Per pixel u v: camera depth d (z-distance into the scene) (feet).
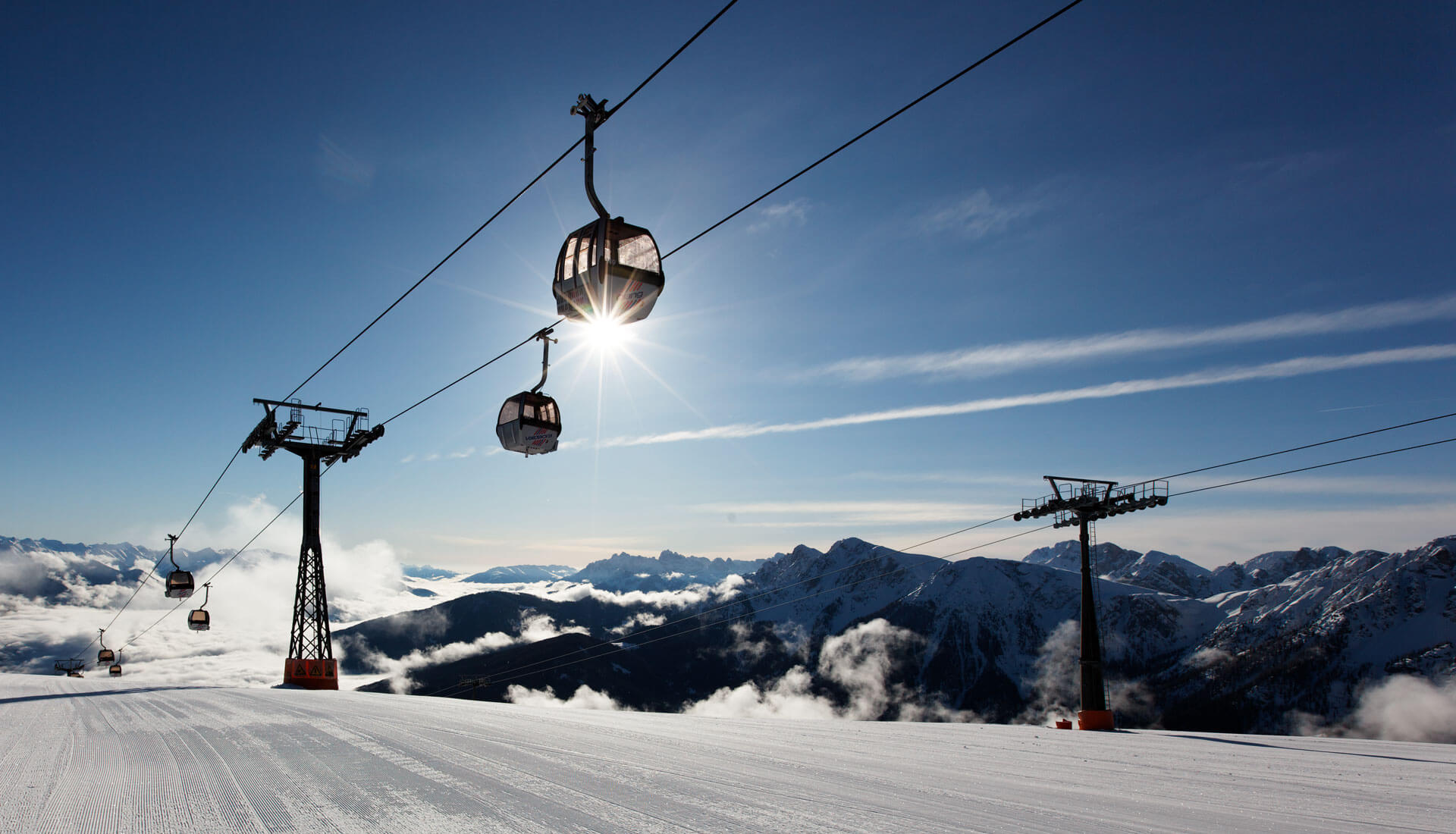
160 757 35.73
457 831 22.17
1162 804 27.27
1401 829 23.84
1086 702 112.68
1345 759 42.09
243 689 90.94
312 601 133.59
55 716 54.75
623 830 22.24
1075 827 23.21
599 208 45.70
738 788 28.55
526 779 29.66
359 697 77.20
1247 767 37.58
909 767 34.94
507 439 74.18
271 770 31.76
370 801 26.13
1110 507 118.11
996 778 32.48
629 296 46.06
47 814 24.75
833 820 23.62
